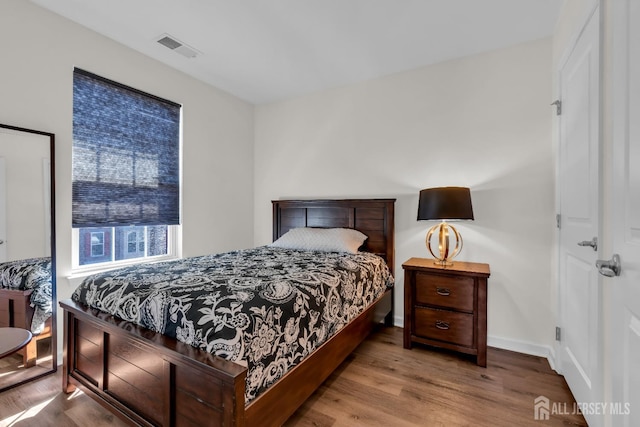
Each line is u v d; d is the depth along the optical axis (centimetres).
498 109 244
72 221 218
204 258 233
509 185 239
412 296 232
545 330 226
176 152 290
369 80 304
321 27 221
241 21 215
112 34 232
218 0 193
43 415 156
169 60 270
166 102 279
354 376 195
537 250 229
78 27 219
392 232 284
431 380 191
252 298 130
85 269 229
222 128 334
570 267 179
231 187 345
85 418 154
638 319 97
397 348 236
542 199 227
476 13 204
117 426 148
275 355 125
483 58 251
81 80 223
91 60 226
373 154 301
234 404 99
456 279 217
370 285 229
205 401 108
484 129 249
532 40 232
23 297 195
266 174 369
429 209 227
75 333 168
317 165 334
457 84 261
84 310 157
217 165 328
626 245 105
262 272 178
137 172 259
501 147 242
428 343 226
